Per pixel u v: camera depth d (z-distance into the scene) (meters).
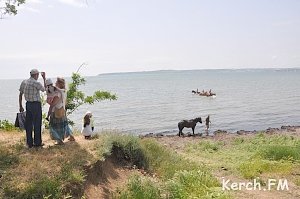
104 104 77.12
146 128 44.41
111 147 12.57
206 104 71.88
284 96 91.75
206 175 13.21
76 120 51.22
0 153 10.63
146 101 81.69
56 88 11.96
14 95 132.00
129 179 10.93
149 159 13.84
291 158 17.98
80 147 12.00
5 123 16.84
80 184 9.27
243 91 112.75
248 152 23.50
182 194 10.59
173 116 55.03
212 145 26.64
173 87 146.88
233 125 45.72
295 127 40.53
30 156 10.64
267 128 43.19
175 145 29.11
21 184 8.66
